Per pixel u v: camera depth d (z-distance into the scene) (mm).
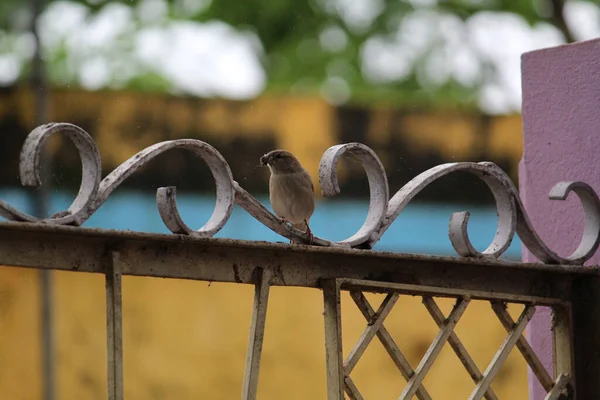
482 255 5262
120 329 4152
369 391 14875
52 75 24250
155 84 24891
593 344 5723
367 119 16156
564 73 6512
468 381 14914
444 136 16375
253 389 4543
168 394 14539
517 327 5512
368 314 4973
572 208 6410
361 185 15648
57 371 14039
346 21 27266
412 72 26875
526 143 6711
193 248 4469
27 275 14000
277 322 15195
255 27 26781
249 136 15680
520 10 26516
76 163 14359
